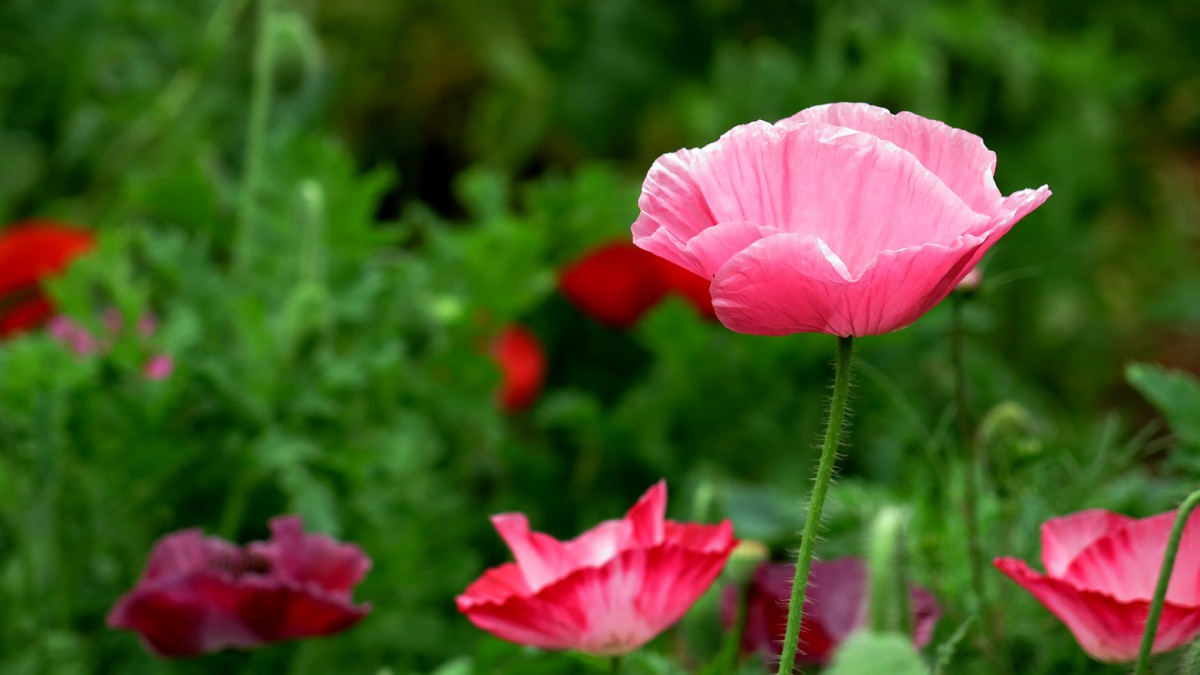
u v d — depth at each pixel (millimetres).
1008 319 2400
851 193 959
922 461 1206
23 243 1625
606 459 1763
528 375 1785
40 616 1263
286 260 1488
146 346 1356
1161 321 2531
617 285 1824
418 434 1516
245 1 2039
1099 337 2486
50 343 1289
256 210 1602
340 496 1346
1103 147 2486
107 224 2105
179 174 1625
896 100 2328
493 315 1690
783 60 2316
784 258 948
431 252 1770
